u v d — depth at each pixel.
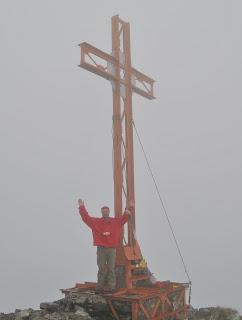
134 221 14.01
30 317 11.95
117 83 14.34
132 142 14.40
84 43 13.02
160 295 12.76
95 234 12.70
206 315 15.64
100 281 12.63
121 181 13.86
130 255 13.30
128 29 15.13
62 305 12.41
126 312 11.89
